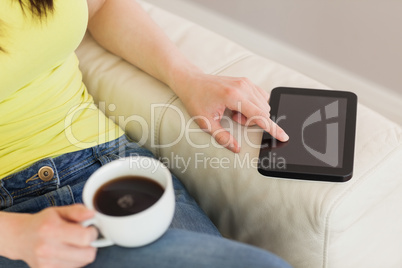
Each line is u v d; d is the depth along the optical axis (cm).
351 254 99
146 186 76
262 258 74
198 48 123
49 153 97
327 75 190
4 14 90
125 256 78
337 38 183
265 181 96
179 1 221
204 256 76
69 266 74
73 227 70
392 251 108
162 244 79
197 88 105
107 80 118
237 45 124
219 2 209
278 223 98
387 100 179
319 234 93
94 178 75
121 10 118
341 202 90
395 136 99
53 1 93
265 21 199
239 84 104
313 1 182
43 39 94
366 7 171
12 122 95
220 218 110
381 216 99
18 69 93
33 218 76
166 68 110
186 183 113
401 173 96
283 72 115
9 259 87
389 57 173
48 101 98
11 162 95
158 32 116
